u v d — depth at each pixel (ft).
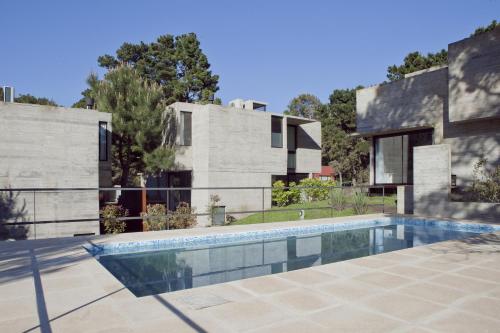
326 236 24.91
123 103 49.47
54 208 35.70
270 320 7.91
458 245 17.87
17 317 8.08
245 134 54.34
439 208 31.35
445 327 7.57
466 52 34.60
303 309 8.63
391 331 7.34
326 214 40.68
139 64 106.83
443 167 31.19
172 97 104.37
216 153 51.11
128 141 51.08
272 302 9.14
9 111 34.09
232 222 46.55
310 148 68.90
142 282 13.65
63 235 35.83
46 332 7.21
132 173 71.77
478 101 33.65
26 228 34.24
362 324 7.70
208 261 17.46
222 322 7.79
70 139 36.99
